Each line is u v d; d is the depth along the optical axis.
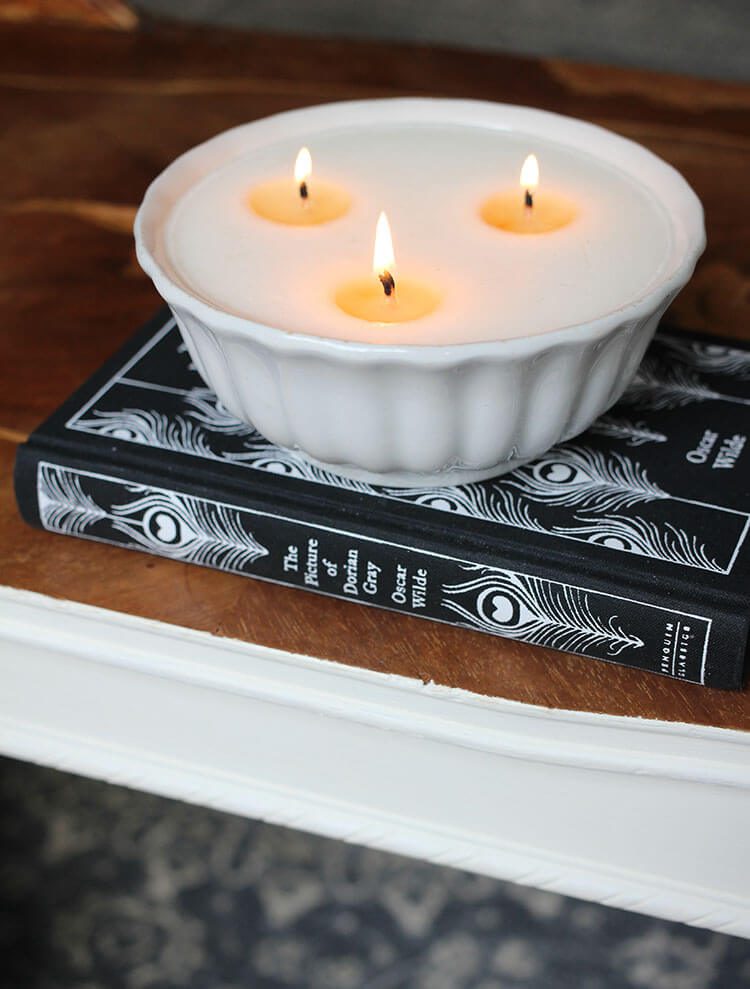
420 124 0.52
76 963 0.87
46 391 0.56
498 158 0.49
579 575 0.42
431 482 0.45
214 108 0.79
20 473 0.48
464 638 0.46
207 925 0.87
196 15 0.92
